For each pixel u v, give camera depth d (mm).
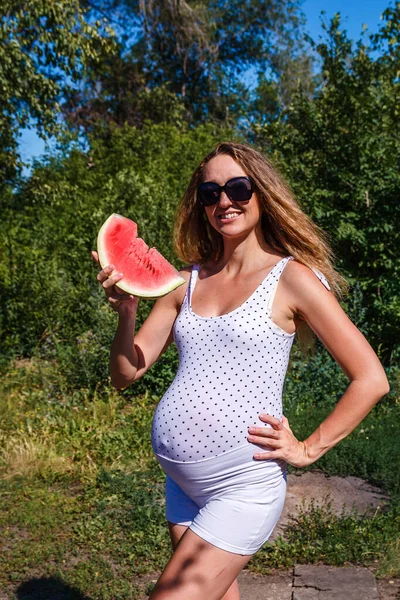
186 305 2404
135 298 2479
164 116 23938
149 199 9688
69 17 10188
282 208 2369
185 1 25281
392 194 8859
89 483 5266
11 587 3875
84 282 10148
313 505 4801
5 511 4855
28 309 9805
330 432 2174
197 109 26562
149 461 5680
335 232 8836
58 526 4609
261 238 2418
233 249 2396
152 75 26578
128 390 7703
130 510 4766
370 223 8977
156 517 4621
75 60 10320
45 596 3762
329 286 2322
